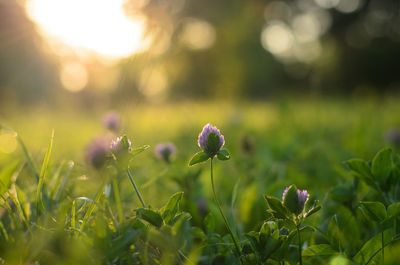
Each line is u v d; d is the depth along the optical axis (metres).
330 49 3.56
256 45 13.83
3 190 0.63
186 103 7.43
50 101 5.67
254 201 0.73
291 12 16.89
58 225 0.54
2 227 0.54
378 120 2.17
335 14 16.97
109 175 0.56
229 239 0.61
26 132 2.51
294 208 0.52
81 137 2.33
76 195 0.71
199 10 12.75
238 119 2.77
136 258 0.55
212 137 0.56
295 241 0.59
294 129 2.07
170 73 9.18
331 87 9.40
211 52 13.96
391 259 0.55
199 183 0.87
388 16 16.41
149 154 1.33
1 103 5.59
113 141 0.55
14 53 6.30
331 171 1.00
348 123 2.40
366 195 0.67
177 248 0.54
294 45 16.06
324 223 0.65
